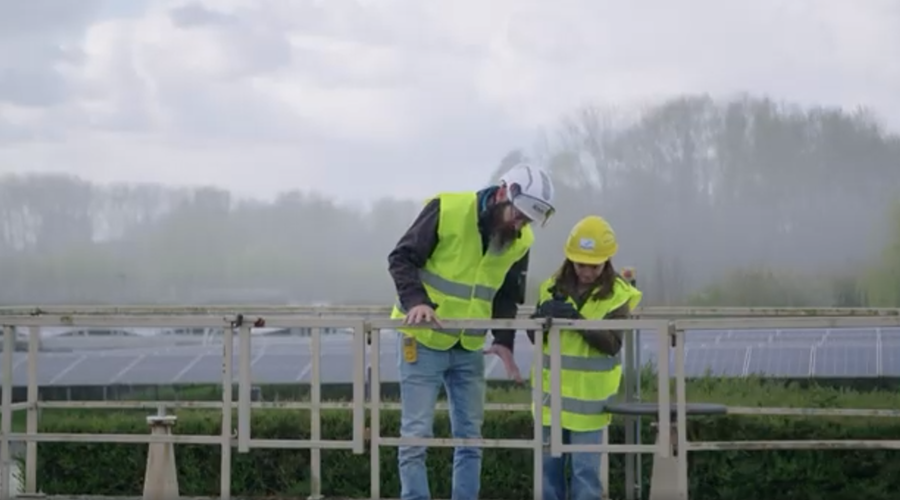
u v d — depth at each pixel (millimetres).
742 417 8820
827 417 8797
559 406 6289
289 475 9008
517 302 6629
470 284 6422
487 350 6602
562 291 6809
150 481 7836
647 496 8617
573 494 6891
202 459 9078
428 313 6164
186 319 6801
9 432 7418
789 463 8680
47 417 10211
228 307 10914
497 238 6316
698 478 8703
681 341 6336
